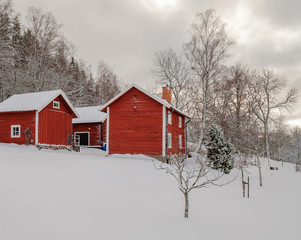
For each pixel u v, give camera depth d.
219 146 19.41
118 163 15.20
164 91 25.20
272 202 9.03
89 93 52.28
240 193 10.69
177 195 9.08
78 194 8.28
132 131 20.94
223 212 7.20
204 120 28.47
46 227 5.34
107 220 6.00
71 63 47.28
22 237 4.80
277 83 38.88
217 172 17.70
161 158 19.97
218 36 28.06
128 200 7.97
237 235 5.40
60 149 24.42
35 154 16.58
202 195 9.43
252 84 39.22
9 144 22.47
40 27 37.28
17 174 9.62
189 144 38.12
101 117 31.44
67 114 26.06
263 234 5.52
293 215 7.22
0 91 34.94
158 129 20.44
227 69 28.67
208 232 5.51
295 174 21.84
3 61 31.55
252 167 25.12
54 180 9.60
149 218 6.31
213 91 29.98
